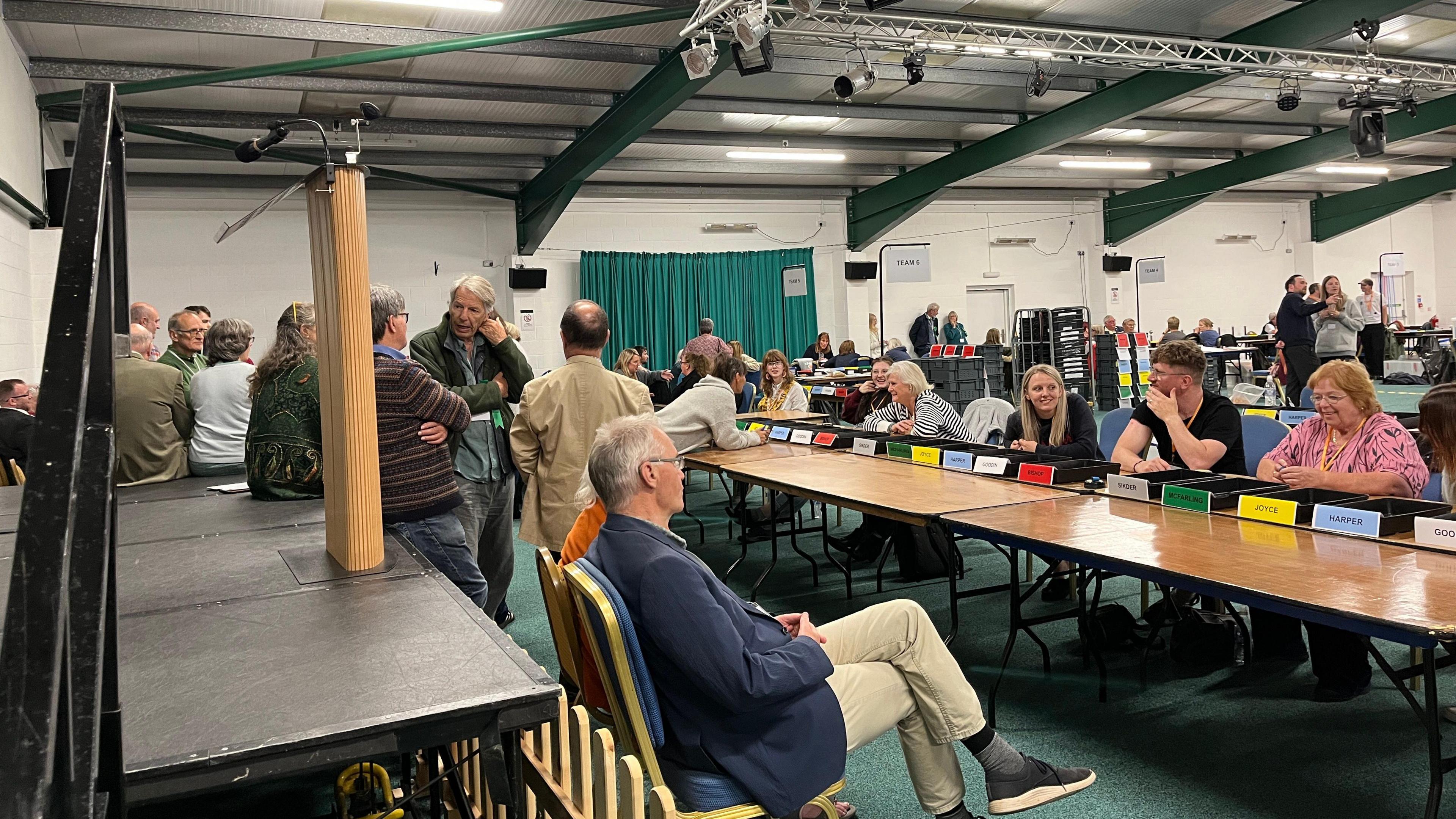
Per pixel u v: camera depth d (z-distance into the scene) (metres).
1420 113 10.88
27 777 0.57
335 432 2.01
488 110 8.87
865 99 10.05
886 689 1.97
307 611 1.65
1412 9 7.19
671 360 13.05
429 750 1.95
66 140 8.62
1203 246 17.05
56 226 6.68
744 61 6.49
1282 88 9.21
